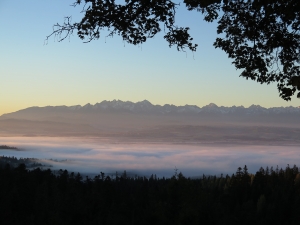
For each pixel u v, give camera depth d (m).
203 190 30.06
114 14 10.55
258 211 51.03
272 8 9.95
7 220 25.92
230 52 11.93
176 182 28.36
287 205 53.78
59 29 10.59
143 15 11.12
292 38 10.91
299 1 9.45
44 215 27.77
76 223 29.12
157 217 27.92
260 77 11.64
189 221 26.55
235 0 11.41
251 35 11.27
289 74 11.30
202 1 10.27
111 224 31.06
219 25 11.98
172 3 10.75
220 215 31.41
